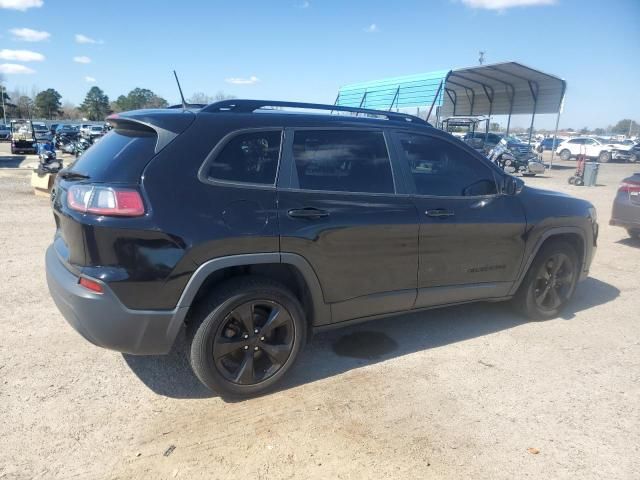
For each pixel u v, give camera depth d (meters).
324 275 3.41
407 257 3.78
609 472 2.70
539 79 24.42
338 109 3.83
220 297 3.06
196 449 2.77
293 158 3.34
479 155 4.27
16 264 5.94
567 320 4.90
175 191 2.90
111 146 3.16
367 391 3.44
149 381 3.46
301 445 2.84
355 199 3.51
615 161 38.50
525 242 4.42
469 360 3.95
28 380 3.40
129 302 2.83
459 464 2.72
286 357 3.38
